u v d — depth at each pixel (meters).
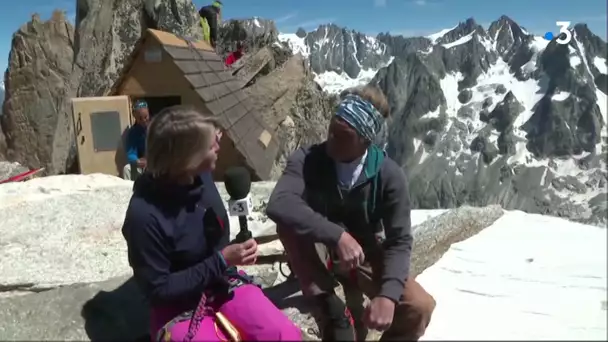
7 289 3.44
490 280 2.67
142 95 7.65
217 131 2.42
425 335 2.30
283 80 11.37
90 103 7.40
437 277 2.92
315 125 11.29
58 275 3.65
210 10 13.58
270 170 7.54
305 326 2.92
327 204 2.54
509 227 3.60
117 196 5.45
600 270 2.33
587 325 1.98
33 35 16.19
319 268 2.56
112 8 13.73
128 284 3.16
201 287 2.36
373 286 2.63
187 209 2.40
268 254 3.74
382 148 2.45
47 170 10.92
